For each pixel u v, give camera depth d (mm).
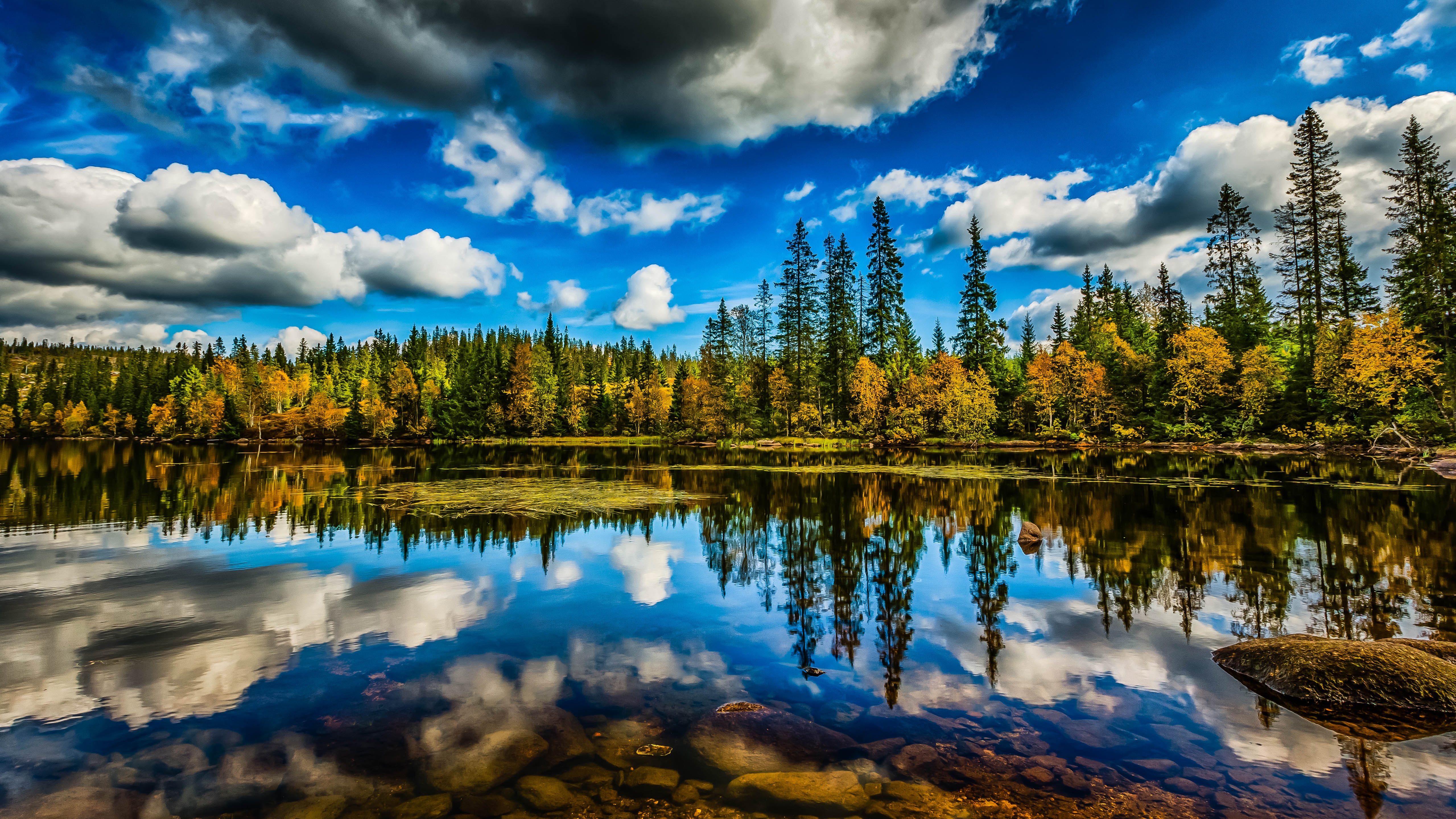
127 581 10844
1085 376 50969
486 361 85938
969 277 58375
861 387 52812
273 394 85438
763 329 69250
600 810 4223
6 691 6305
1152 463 33344
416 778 4637
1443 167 32781
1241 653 7000
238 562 12430
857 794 4398
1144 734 5344
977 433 52281
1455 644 7047
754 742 5137
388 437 79062
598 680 6547
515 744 5141
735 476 30531
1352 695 5867
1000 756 4953
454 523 17172
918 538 14602
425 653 7375
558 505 20578
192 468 37781
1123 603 9406
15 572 11523
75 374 111062
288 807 4262
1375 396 34312
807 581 10883
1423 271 32562
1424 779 4594
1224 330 49000
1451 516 15773
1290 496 19484
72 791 4469
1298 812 4172
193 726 5516
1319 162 42000
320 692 6234
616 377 108312
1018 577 11031
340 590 10281
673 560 12617
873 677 6660
